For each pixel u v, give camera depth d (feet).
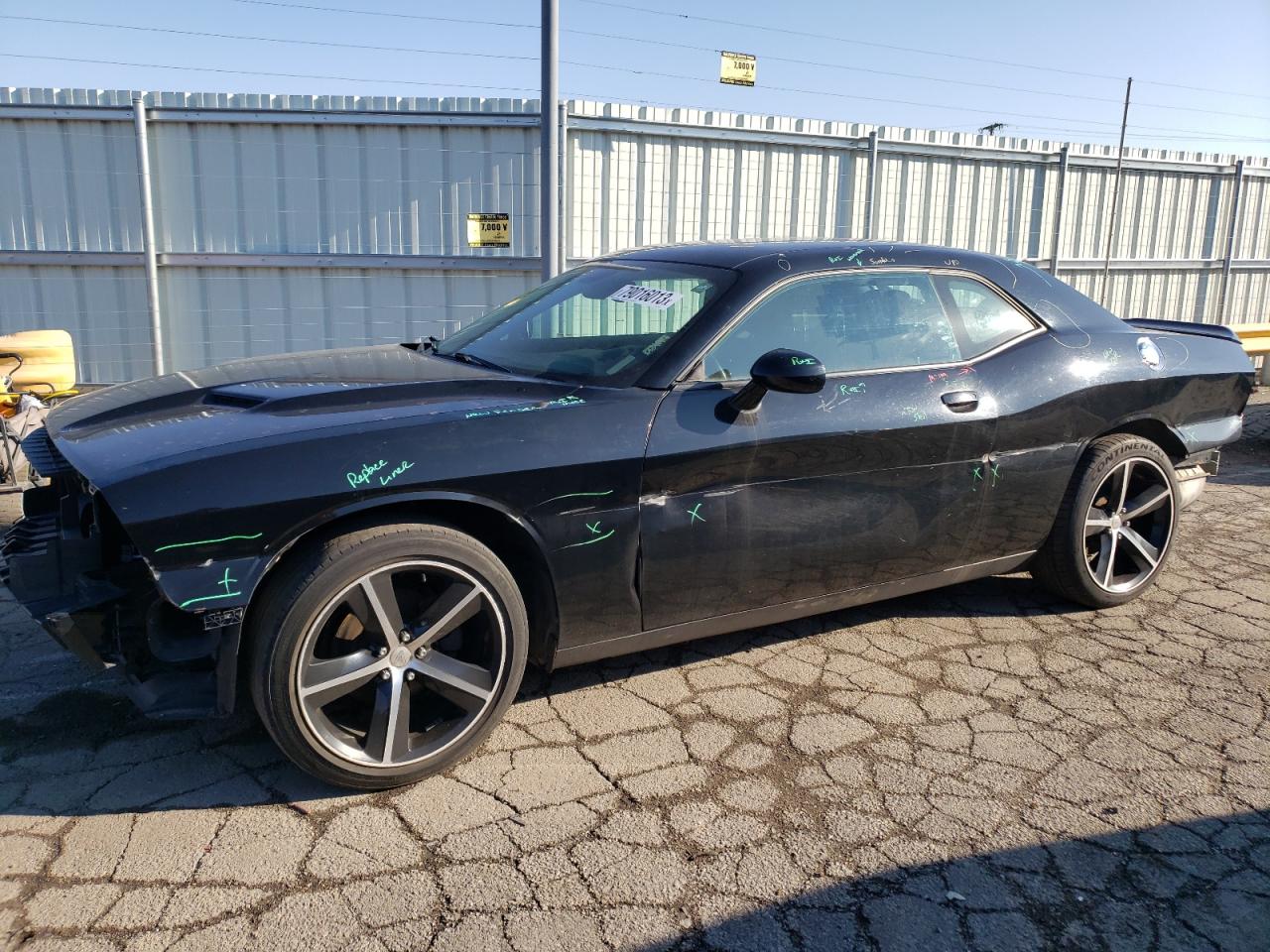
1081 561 13.05
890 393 11.03
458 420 8.91
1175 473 13.80
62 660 11.46
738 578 10.37
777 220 31.19
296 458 8.19
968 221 34.60
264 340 27.81
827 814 8.66
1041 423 12.13
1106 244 37.65
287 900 7.36
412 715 9.38
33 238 26.30
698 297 10.82
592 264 13.33
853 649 12.29
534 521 9.11
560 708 10.56
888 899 7.55
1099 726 10.38
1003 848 8.23
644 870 7.84
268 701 8.23
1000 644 12.52
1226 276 40.57
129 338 27.22
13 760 9.30
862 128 31.50
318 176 26.99
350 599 8.40
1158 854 8.20
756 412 10.14
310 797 8.79
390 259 27.71
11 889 7.41
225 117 26.25
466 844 8.13
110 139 26.02
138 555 8.72
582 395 9.70
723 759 9.57
